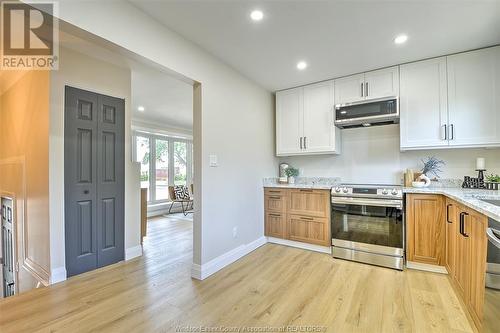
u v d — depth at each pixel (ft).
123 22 5.83
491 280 4.57
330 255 10.10
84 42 7.68
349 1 5.96
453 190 8.17
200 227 8.11
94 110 8.84
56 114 7.82
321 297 6.75
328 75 10.46
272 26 7.01
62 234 7.91
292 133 11.91
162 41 6.84
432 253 8.18
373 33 7.34
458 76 8.49
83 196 8.52
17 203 9.68
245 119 10.55
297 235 11.03
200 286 7.46
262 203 11.78
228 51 8.44
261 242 11.53
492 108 8.02
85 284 7.59
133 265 9.18
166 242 12.25
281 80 11.02
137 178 10.30
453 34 7.36
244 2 6.00
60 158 7.91
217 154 8.86
